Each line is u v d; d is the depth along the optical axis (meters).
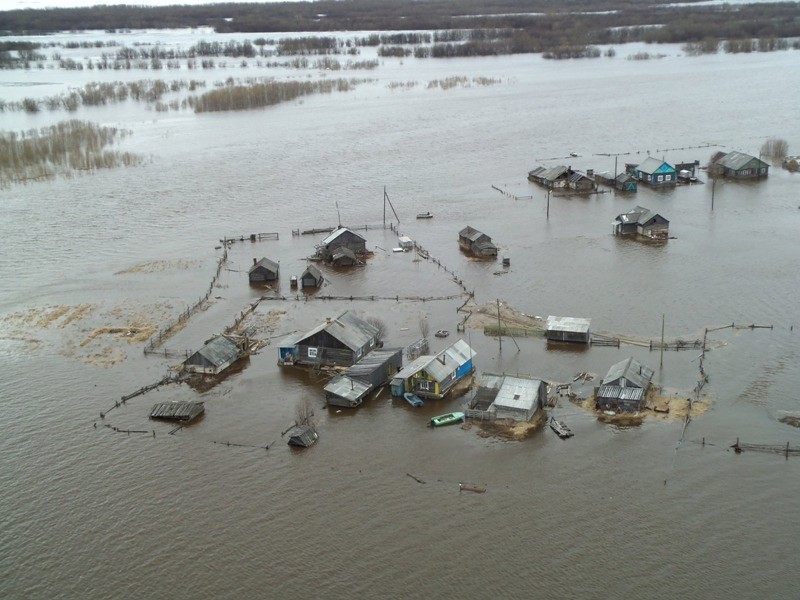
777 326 87.81
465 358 80.06
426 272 110.50
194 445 70.69
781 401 72.31
